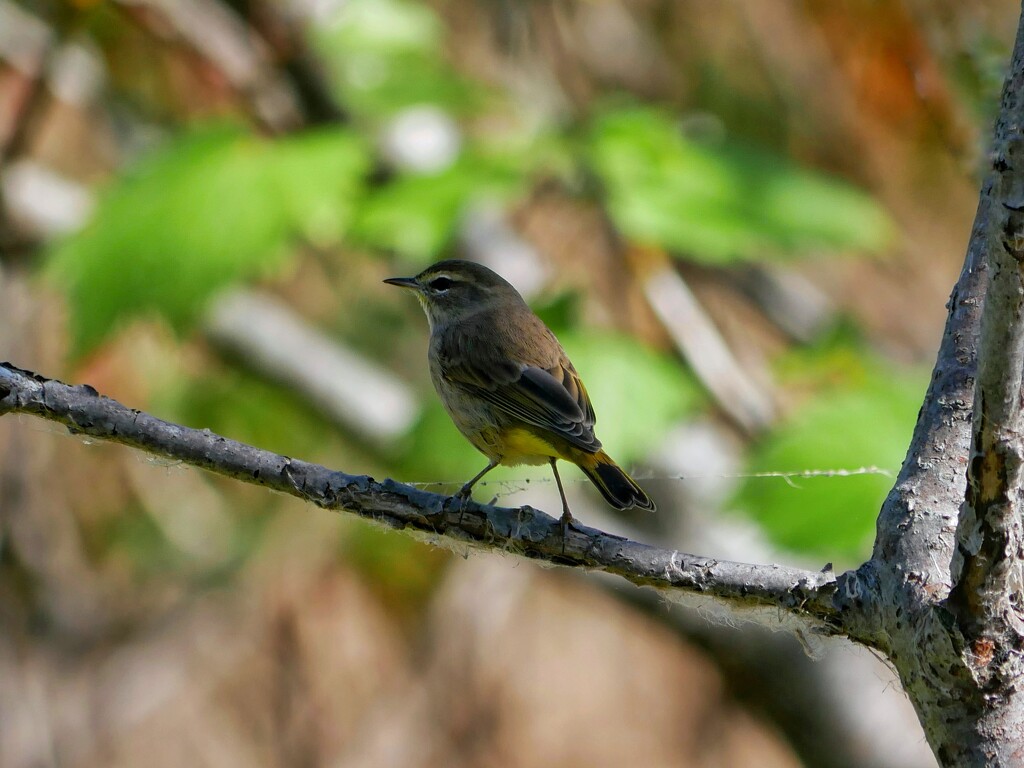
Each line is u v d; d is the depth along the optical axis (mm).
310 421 13711
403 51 12000
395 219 9469
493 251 12422
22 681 10984
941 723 5098
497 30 12516
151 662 11656
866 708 11016
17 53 12734
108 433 6438
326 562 11930
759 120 12273
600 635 12695
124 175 10359
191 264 9445
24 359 11555
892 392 10055
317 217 9812
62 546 11547
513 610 12445
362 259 14086
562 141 10078
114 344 12172
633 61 12359
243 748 11359
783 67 12109
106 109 13898
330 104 11680
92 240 9758
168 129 13742
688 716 12633
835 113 12062
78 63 13000
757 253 10141
